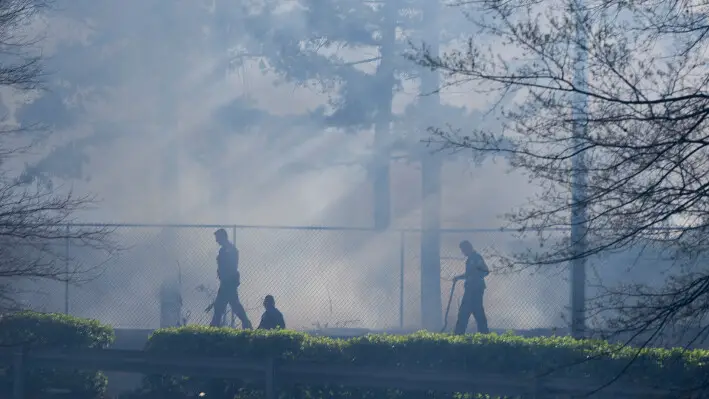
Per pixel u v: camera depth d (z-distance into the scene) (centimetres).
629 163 3173
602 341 3509
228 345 5228
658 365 4081
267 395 5012
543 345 4472
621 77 3191
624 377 4144
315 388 5009
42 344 5597
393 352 4844
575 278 4369
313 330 7506
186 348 5303
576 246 3322
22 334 5616
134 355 5391
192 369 5262
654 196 3161
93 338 5728
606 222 3241
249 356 5162
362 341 4938
